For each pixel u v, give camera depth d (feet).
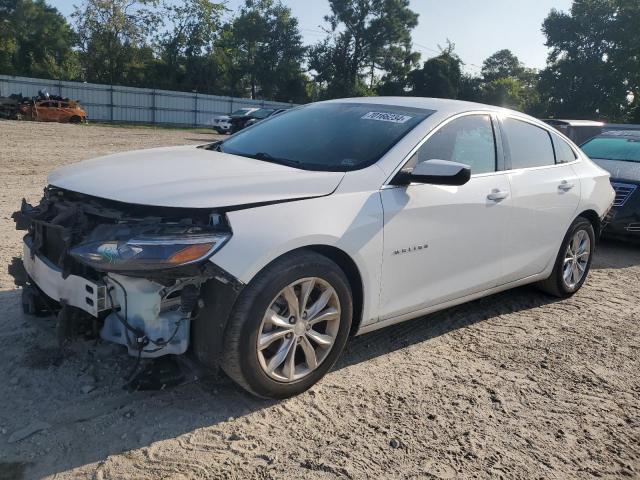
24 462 8.68
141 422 9.86
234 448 9.38
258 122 15.81
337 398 11.12
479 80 205.67
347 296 11.10
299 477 8.80
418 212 12.12
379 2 203.41
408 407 11.00
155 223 9.49
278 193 10.39
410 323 15.15
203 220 9.81
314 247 10.64
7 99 103.71
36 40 193.57
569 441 10.36
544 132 16.74
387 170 11.89
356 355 13.03
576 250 17.81
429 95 182.91
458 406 11.19
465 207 13.17
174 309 9.97
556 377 12.75
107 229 9.54
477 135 14.23
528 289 18.83
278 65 207.00
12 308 13.64
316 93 216.13
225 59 191.72
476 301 17.31
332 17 207.00
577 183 17.07
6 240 19.33
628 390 12.42
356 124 13.41
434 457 9.56
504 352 13.83
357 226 10.99
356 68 212.84
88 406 10.16
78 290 10.05
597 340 14.97
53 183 11.34
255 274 9.73
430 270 12.73
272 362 10.33
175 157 12.34
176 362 10.52
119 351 11.84
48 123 101.45
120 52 172.14
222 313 9.68
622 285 20.29
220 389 11.07
